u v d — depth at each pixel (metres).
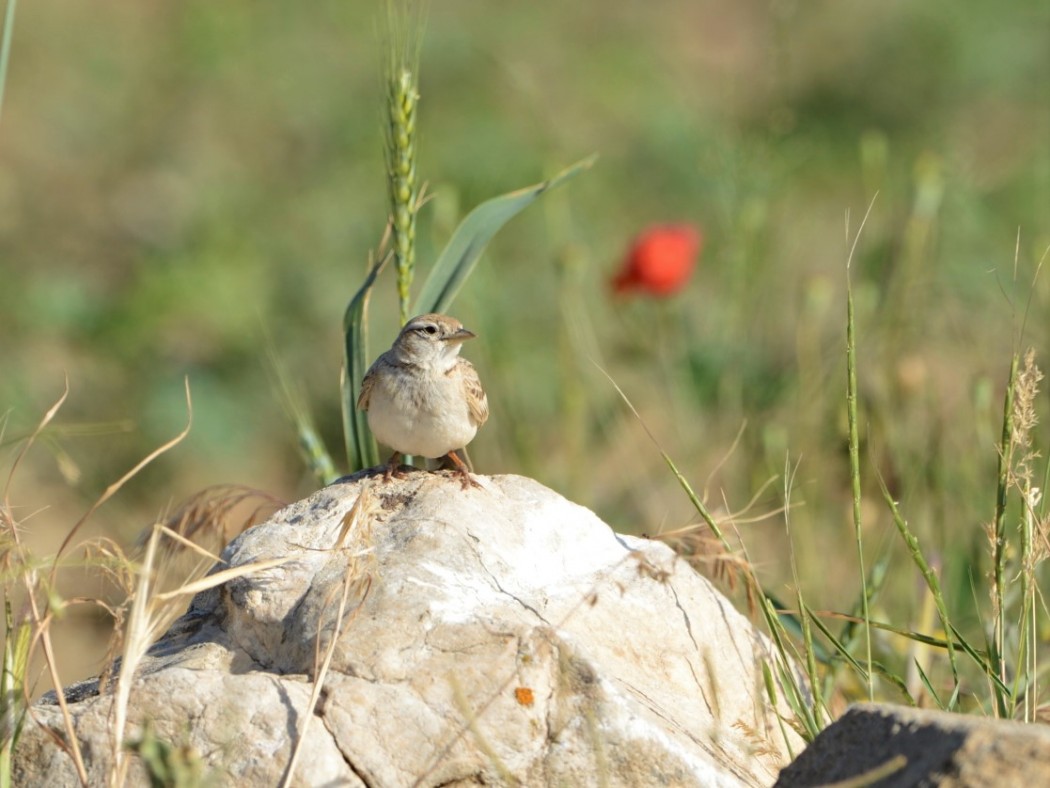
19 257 19.61
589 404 14.61
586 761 6.49
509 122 21.00
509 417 13.30
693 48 26.31
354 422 9.29
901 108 23.70
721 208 14.93
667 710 7.10
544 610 7.32
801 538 10.97
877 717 6.08
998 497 7.59
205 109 22.11
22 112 21.80
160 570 7.91
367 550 7.31
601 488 13.91
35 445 15.37
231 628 7.40
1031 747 5.48
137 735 6.54
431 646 6.79
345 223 19.66
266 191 20.56
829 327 15.60
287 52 22.97
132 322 17.84
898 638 9.70
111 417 16.91
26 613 7.03
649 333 15.00
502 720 6.56
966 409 11.60
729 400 13.09
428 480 8.20
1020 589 8.77
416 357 8.55
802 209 20.12
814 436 11.92
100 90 22.31
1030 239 17.45
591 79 23.59
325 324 18.20
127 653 6.35
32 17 23.25
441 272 9.22
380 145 20.94
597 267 18.34
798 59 24.50
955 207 15.91
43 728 6.54
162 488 16.30
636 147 22.06
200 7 23.45
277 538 7.64
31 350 17.67
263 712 6.54
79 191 20.84
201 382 17.27
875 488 11.34
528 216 19.08
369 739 6.49
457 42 22.38
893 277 12.80
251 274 18.59
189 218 19.89
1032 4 24.66
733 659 7.81
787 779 6.29
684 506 12.98
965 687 9.21
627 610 7.58
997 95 23.77
